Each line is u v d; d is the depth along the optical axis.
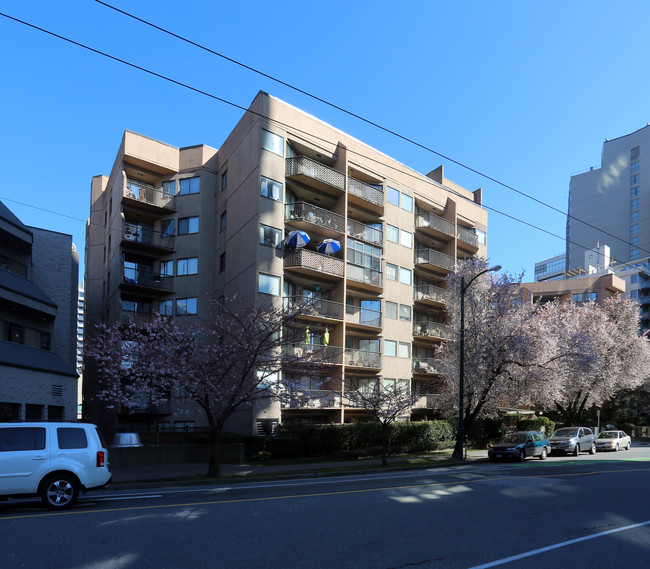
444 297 42.62
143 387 19.47
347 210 37.12
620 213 129.50
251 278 30.81
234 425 31.14
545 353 30.42
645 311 95.56
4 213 27.75
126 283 34.28
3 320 24.55
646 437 58.25
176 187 36.94
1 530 8.88
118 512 10.62
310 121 34.94
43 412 24.78
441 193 45.19
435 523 9.70
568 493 13.80
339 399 32.50
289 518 10.02
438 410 38.91
